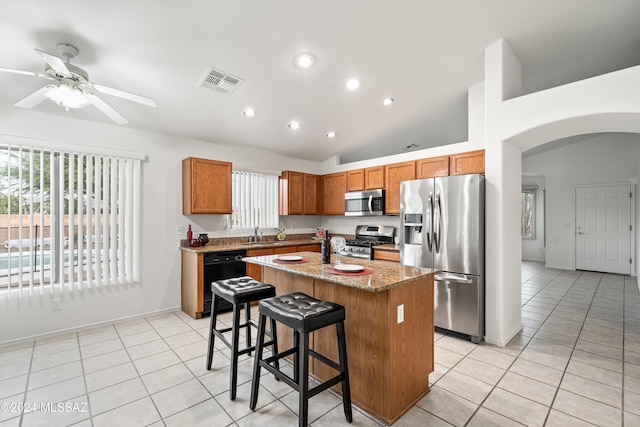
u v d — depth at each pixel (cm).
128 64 256
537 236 815
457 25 257
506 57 289
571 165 664
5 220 291
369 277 193
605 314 374
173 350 281
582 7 242
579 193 656
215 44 247
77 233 327
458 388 219
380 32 255
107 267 343
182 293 400
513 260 313
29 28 207
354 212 487
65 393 213
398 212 433
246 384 226
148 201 375
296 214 513
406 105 382
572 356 265
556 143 641
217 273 378
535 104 267
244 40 247
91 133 334
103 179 341
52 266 311
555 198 685
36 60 237
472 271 294
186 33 231
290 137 448
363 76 315
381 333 187
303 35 249
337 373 215
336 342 217
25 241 299
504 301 292
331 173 539
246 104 345
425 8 234
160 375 237
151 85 288
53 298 311
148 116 343
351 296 206
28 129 298
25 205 298
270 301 195
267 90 323
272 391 217
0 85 264
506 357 264
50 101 292
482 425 180
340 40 260
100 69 257
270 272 286
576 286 518
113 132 349
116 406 199
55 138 312
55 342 297
